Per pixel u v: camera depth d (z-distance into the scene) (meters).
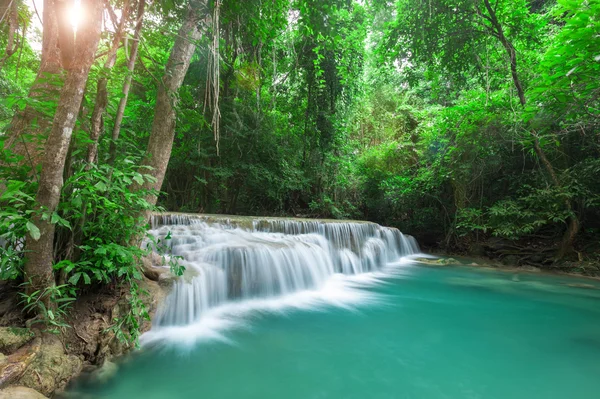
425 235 13.20
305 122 12.84
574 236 8.91
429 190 12.91
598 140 8.48
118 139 3.16
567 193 8.20
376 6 10.60
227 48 5.92
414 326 4.59
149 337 3.52
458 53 9.35
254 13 4.71
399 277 8.16
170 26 4.64
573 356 3.68
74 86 2.31
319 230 8.63
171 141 4.09
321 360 3.45
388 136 17.06
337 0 4.94
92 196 2.65
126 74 3.10
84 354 2.75
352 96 13.81
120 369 2.97
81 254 2.88
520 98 8.60
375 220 14.87
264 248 5.85
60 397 2.39
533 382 3.08
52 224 2.42
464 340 4.12
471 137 10.30
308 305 5.49
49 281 2.49
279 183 11.66
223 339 3.87
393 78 17.83
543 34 8.92
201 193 11.42
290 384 2.94
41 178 2.30
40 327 2.51
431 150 12.95
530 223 9.28
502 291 6.80
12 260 2.38
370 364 3.40
